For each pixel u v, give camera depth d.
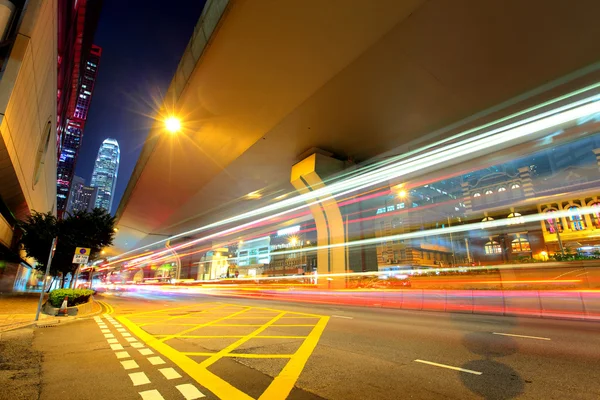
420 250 67.88
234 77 17.83
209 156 29.09
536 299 14.16
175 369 5.73
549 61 15.74
